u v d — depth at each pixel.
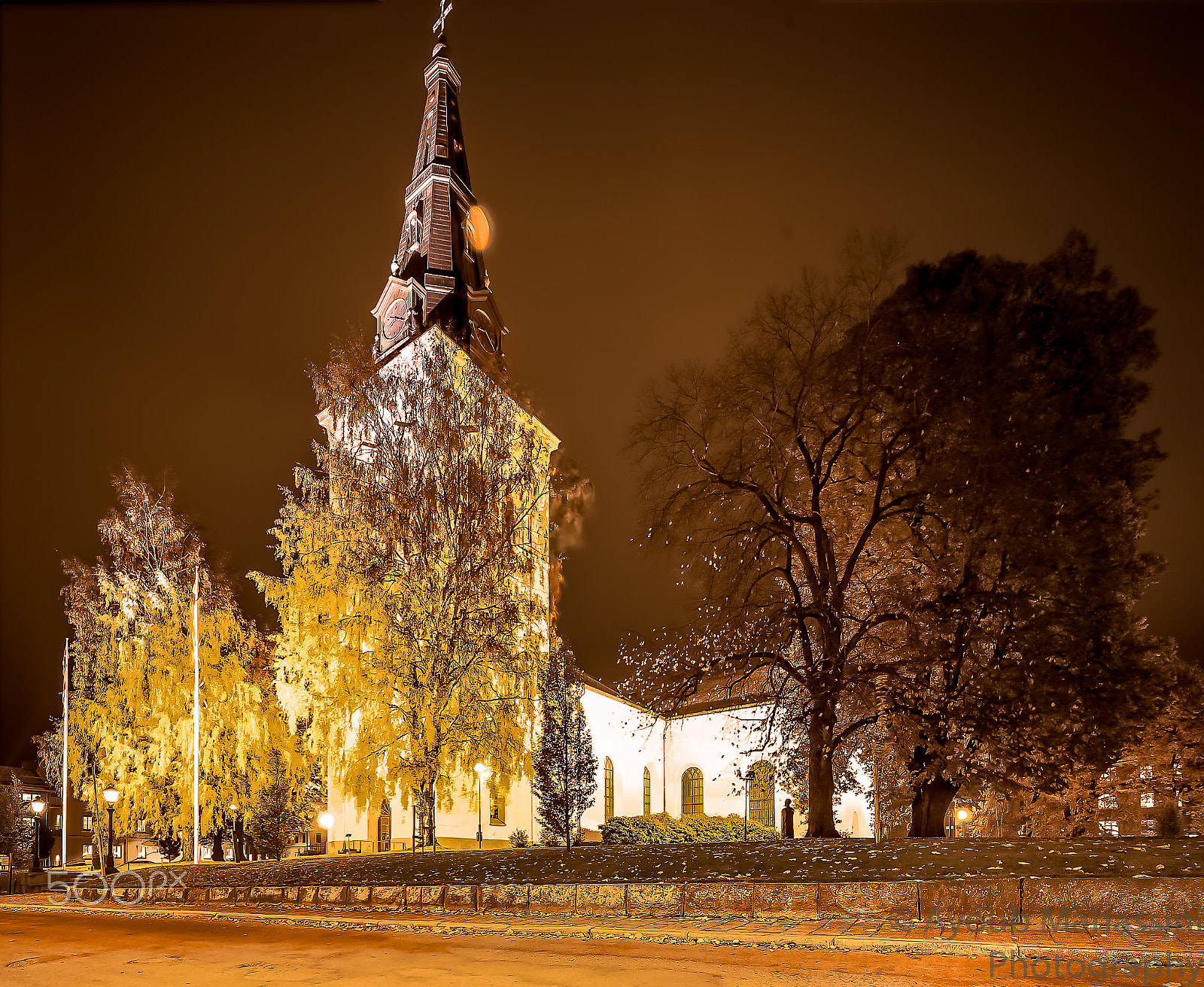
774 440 24.06
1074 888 11.75
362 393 29.22
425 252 45.03
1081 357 22.78
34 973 9.75
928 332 22.41
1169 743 30.81
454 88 49.12
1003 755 20.20
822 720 21.77
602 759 48.56
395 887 16.17
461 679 26.59
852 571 22.70
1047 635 19.98
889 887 12.51
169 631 31.02
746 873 15.24
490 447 29.16
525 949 11.00
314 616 26.81
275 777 30.75
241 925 14.08
